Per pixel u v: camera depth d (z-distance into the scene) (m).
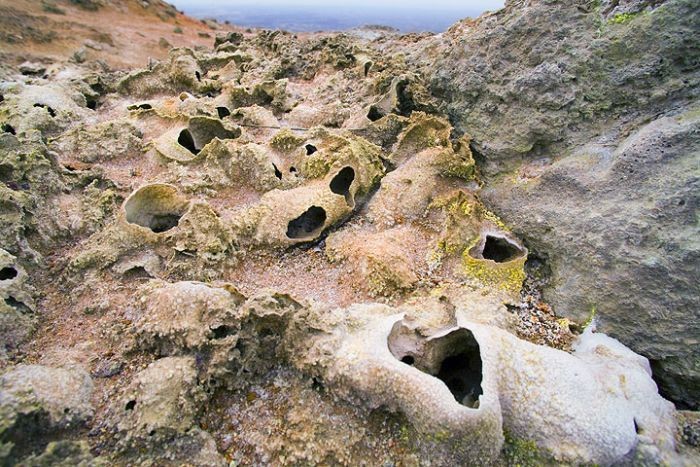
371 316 4.64
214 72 11.15
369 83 8.83
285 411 4.23
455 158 6.43
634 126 5.56
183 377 4.12
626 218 4.92
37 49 18.36
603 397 3.94
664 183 4.80
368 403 4.02
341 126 8.06
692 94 5.34
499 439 3.73
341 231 6.05
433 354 4.51
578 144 5.96
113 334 4.69
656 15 5.53
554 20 6.46
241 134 7.75
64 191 6.43
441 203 6.07
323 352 4.29
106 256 5.39
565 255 5.37
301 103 9.29
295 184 6.52
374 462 3.92
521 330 4.98
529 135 6.30
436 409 3.71
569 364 4.10
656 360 4.63
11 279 4.96
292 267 5.68
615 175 5.20
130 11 27.05
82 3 24.97
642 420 3.92
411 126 6.98
